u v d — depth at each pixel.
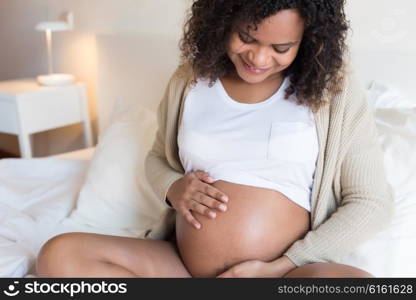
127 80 2.11
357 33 1.57
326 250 0.91
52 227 1.41
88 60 2.51
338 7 0.89
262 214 0.94
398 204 1.11
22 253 1.21
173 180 1.10
